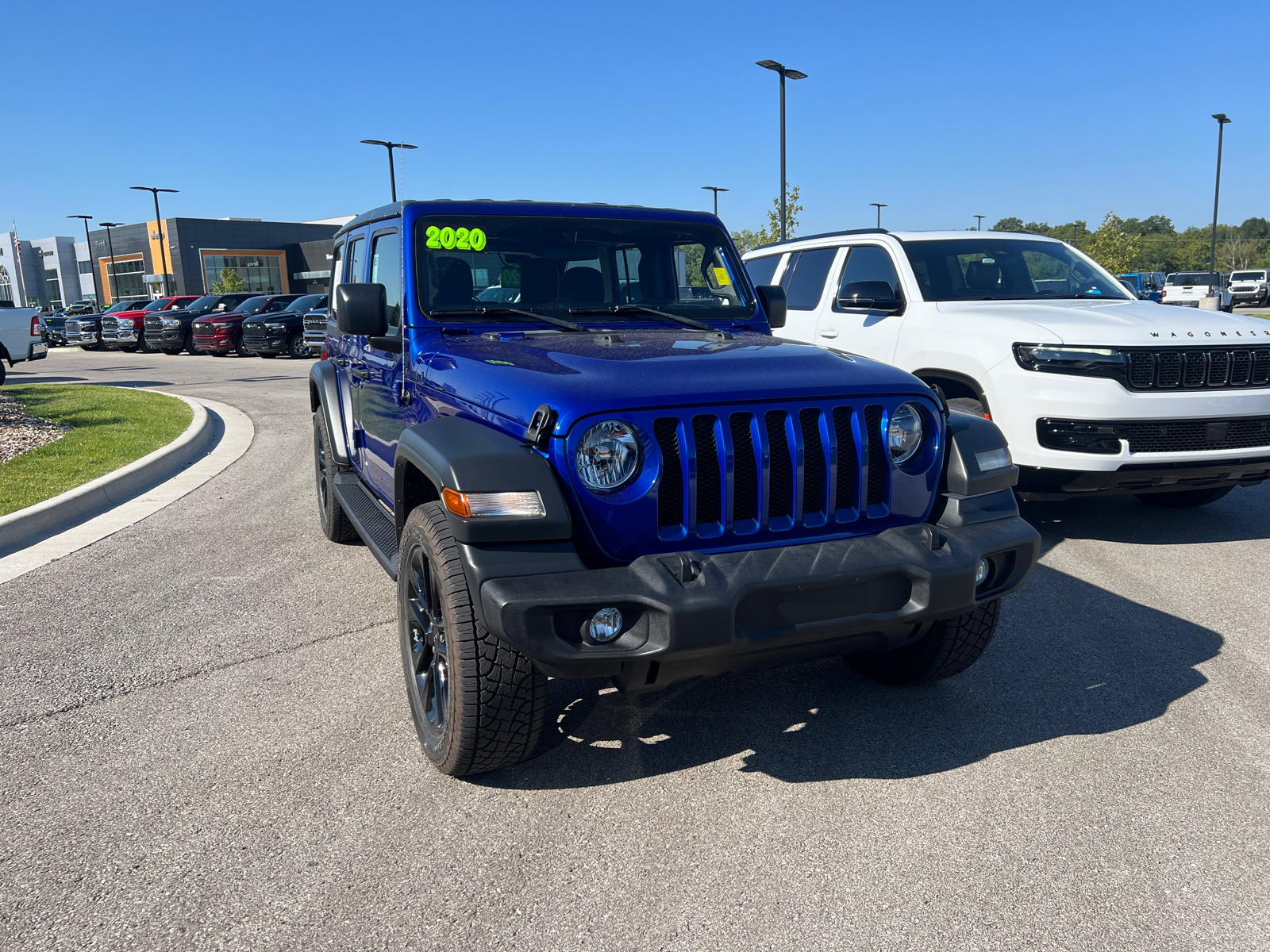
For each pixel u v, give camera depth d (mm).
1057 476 5281
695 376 2770
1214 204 37219
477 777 3000
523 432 2689
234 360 24938
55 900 2391
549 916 2320
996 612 3289
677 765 3074
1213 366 5168
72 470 7832
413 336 3701
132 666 3936
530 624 2430
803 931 2250
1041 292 6488
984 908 2326
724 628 2482
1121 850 2555
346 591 4902
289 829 2707
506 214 3947
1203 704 3432
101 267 84312
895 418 2904
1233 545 5461
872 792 2887
